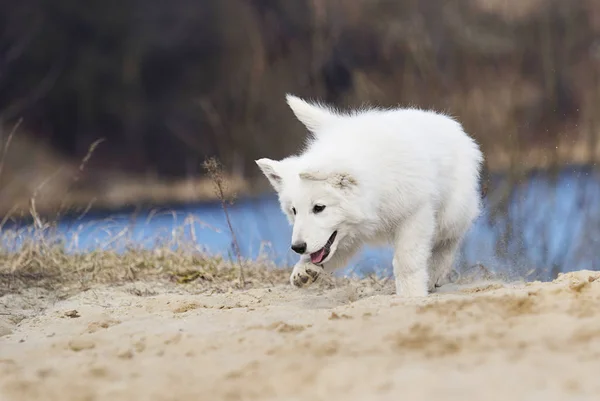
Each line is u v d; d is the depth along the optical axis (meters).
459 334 11.68
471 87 33.78
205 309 16.06
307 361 11.02
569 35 39.34
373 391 9.59
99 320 15.30
